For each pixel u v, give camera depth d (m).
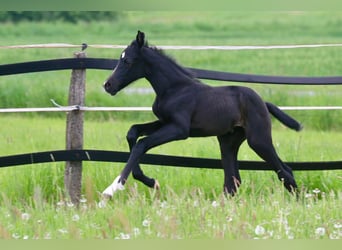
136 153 11.38
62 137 16.33
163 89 11.95
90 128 17.06
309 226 9.73
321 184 13.20
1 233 8.79
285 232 9.25
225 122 12.03
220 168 12.59
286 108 12.84
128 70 11.81
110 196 11.10
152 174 12.98
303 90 24.14
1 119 19.64
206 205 10.12
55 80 24.23
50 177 12.62
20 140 15.90
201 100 11.95
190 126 11.98
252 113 12.12
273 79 12.70
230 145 12.40
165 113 11.87
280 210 9.98
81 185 12.20
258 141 12.12
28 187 12.43
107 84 11.73
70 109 11.98
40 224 9.64
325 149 15.66
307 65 30.00
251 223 9.67
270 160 12.23
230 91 12.17
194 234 9.29
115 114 20.66
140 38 11.84
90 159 12.04
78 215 10.23
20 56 29.52
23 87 22.31
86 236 9.38
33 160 11.93
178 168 13.17
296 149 14.53
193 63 30.39
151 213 9.98
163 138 11.62
